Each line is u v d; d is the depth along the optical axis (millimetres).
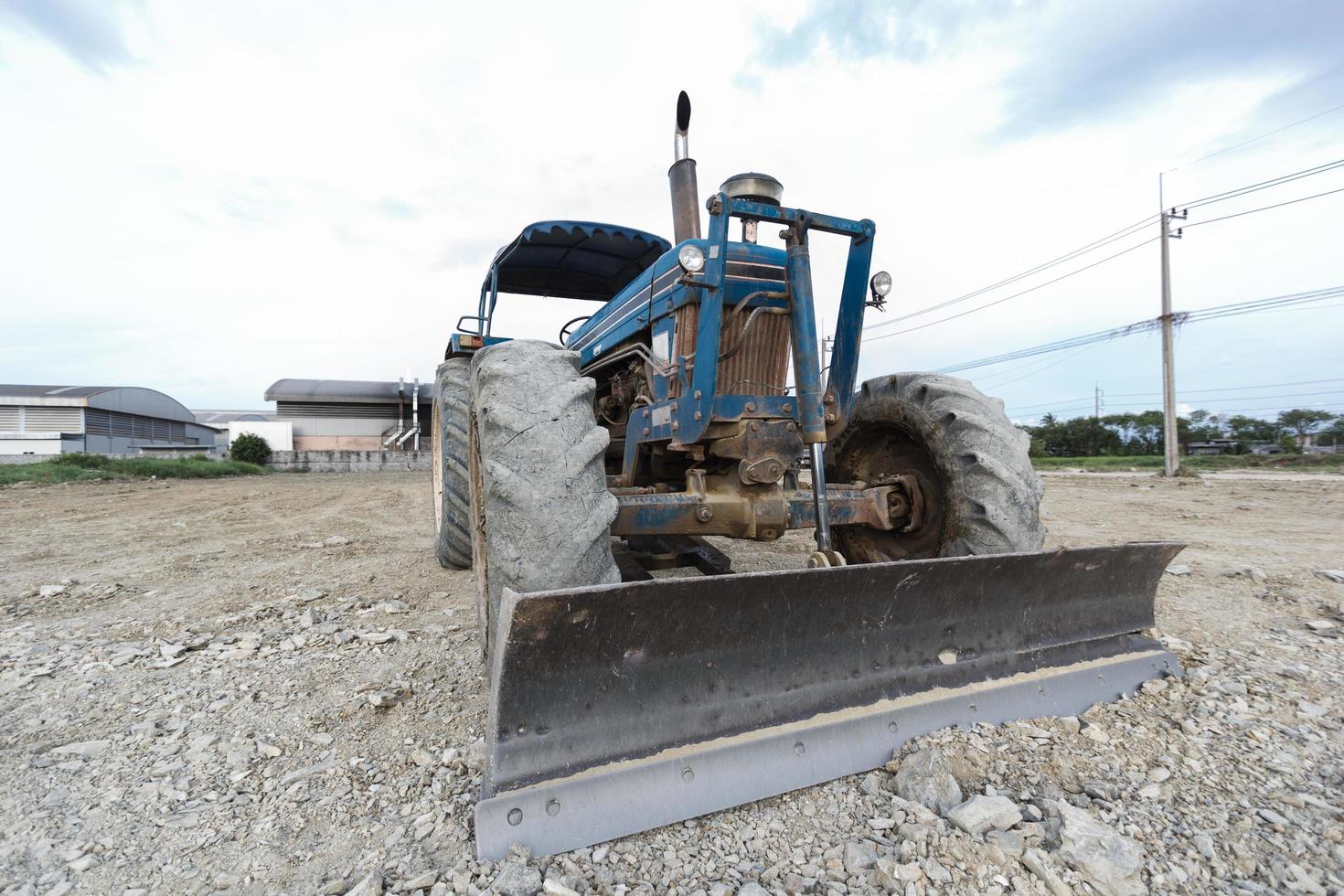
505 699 1543
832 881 1450
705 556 4016
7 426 30250
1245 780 1812
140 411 36375
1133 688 2332
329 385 32156
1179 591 3871
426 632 3254
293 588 4258
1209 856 1511
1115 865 1447
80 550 5820
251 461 25484
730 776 1687
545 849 1489
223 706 2424
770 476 2750
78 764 2023
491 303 5227
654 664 1696
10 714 2379
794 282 2559
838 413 2932
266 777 1946
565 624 1548
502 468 1923
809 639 1885
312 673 2736
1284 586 3938
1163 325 20125
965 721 2016
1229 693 2332
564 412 2043
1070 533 6355
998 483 2652
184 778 1942
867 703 1931
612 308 3912
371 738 2160
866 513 2922
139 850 1613
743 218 2621
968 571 2066
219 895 1455
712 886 1435
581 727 1616
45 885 1486
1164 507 8766
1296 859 1505
